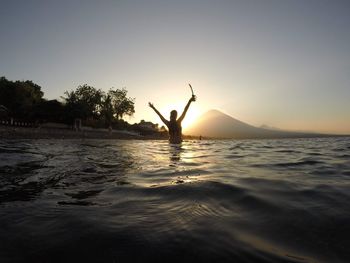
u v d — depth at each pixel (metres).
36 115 51.28
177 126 10.23
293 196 2.48
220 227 1.70
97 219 1.83
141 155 6.81
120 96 63.91
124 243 1.46
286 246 1.45
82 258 1.31
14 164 4.67
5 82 55.22
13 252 1.37
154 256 1.33
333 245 1.46
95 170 4.12
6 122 47.16
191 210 2.05
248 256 1.33
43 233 1.60
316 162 5.26
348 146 10.83
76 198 2.42
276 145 11.74
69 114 51.19
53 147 9.84
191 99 9.72
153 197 2.44
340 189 2.77
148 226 1.70
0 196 2.49
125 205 2.19
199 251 1.38
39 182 3.15
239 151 8.26
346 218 1.87
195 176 3.60
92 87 61.75
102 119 64.38
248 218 1.88
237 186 2.86
